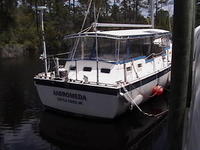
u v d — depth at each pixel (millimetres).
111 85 7066
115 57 8031
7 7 33406
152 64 9602
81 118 7930
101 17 30750
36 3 37000
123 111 7758
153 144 6590
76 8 37344
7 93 11422
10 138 6926
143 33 9320
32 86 12734
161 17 24516
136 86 7770
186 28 2578
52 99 8047
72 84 7352
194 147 2375
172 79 2764
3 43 31594
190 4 2545
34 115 8594
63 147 6453
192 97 3092
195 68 3281
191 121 2703
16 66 19938
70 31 35469
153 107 9195
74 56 8812
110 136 7016
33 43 33312
